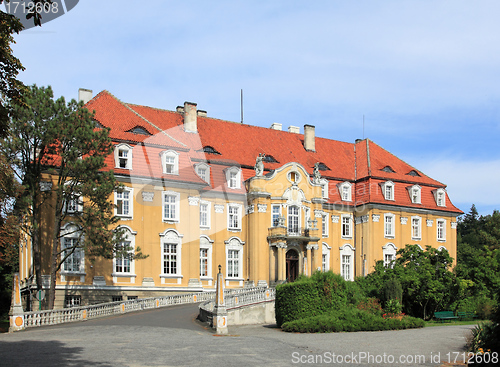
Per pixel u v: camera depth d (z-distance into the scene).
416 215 63.19
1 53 16.14
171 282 47.22
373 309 33.59
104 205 37.06
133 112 49.91
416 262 42.44
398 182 63.06
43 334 25.95
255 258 51.78
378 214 60.75
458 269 43.31
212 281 50.69
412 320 31.73
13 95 17.27
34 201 36.50
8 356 18.67
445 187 66.38
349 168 64.62
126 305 37.62
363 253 60.59
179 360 18.44
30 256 44.41
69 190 36.38
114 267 45.06
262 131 62.31
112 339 23.72
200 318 32.78
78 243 38.19
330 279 32.62
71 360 17.95
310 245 53.84
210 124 58.28
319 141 66.38
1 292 55.62
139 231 46.19
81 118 36.62
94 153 37.19
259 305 37.22
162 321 31.94
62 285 42.62
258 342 23.66
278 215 52.91
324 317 30.08
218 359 18.83
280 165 58.25
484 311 40.34
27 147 35.28
